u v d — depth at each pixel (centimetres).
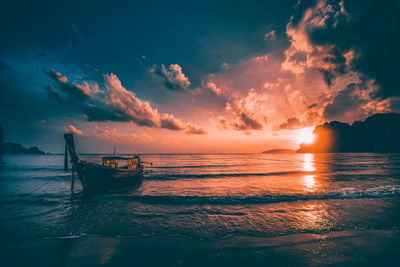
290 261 495
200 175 2717
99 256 538
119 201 1205
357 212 923
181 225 776
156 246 594
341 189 1520
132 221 831
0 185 1898
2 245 605
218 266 478
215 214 919
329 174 2689
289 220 818
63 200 1245
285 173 2888
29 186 1847
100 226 772
